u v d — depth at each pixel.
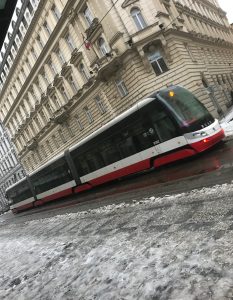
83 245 8.83
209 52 33.09
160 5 24.28
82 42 26.84
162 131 13.39
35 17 31.44
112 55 23.88
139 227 8.10
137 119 14.30
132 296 5.03
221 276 4.48
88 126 30.59
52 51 31.64
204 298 4.19
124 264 6.30
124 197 12.74
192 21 33.31
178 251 5.77
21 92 41.62
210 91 25.42
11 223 24.92
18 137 48.78
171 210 8.23
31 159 46.81
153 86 23.36
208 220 6.51
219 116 24.73
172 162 14.62
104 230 9.34
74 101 31.23
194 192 8.74
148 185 12.77
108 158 16.39
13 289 7.95
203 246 5.51
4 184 61.19
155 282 5.10
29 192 26.84
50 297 6.44
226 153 11.92
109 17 23.66
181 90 13.98
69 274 7.19
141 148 14.41
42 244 11.33
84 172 18.58
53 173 21.84
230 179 8.52
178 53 23.83
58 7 27.88
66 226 12.47
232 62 42.22
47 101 36.44
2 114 52.47
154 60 23.72
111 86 25.44
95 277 6.36
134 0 23.61
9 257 11.88
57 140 37.16
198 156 13.49
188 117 12.97
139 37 23.05
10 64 42.03
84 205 15.66
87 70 27.83
